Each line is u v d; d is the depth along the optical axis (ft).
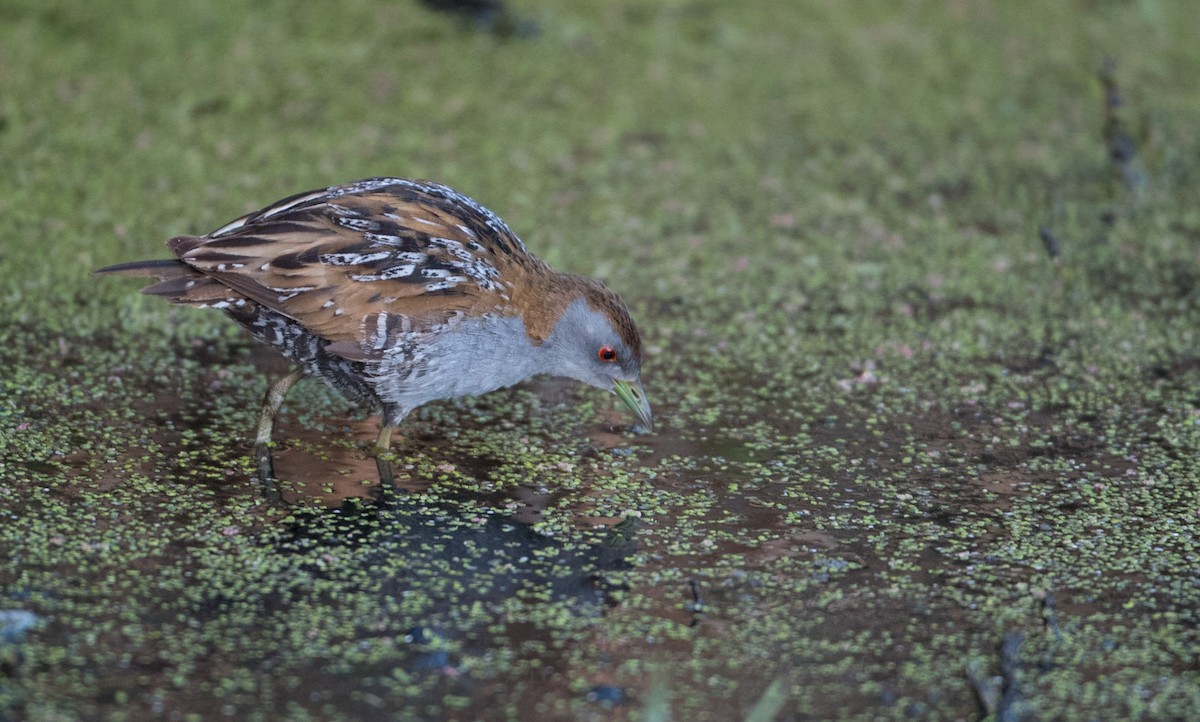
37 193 44.50
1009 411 35.76
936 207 49.32
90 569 26.53
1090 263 45.47
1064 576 27.96
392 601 26.17
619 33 60.80
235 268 29.37
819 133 54.49
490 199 46.96
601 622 25.82
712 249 45.34
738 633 25.61
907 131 55.21
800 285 43.32
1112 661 24.95
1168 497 31.35
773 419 35.09
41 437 31.73
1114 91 52.80
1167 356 39.17
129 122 49.88
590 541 28.89
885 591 27.22
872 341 39.78
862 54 61.46
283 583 26.58
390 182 32.01
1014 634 25.12
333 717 22.41
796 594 27.07
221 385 35.40
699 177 50.39
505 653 24.63
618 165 50.62
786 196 49.44
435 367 30.55
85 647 23.90
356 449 32.65
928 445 33.81
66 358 35.94
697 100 56.13
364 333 29.66
